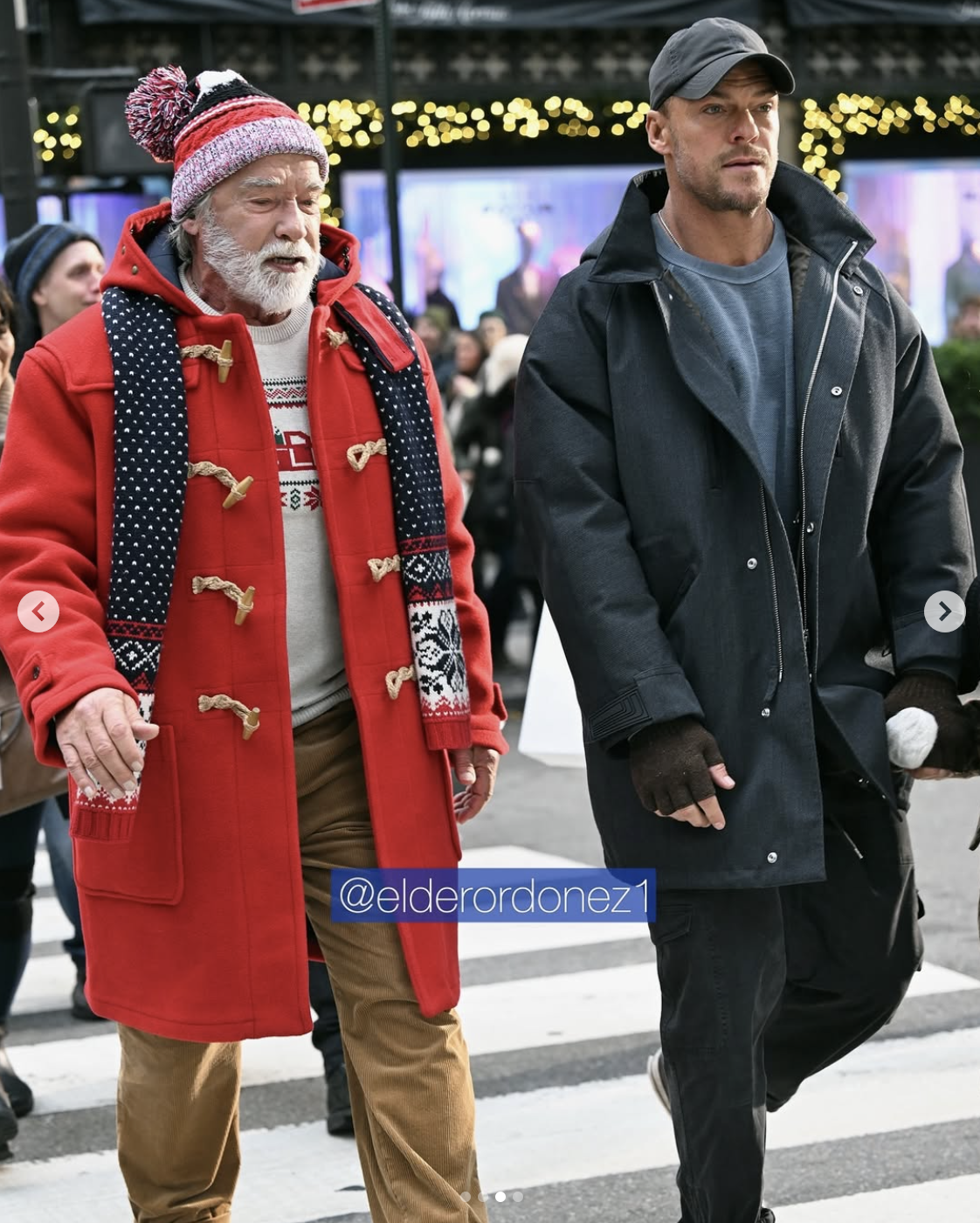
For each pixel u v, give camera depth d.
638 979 10.34
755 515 5.73
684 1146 5.92
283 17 21.31
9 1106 7.91
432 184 27.25
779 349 5.90
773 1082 6.49
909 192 29.22
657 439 5.76
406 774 5.55
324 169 5.45
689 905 5.79
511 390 20.22
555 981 10.34
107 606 5.22
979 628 5.99
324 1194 7.35
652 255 5.85
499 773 16.00
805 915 6.12
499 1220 7.04
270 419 5.40
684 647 5.73
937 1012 9.49
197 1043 5.53
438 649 5.62
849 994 6.21
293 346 5.52
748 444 5.65
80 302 10.41
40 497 5.25
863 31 27.20
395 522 5.61
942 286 29.42
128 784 4.93
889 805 5.92
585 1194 7.30
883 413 5.94
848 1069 8.70
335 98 25.41
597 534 5.75
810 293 5.89
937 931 10.88
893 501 6.14
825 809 6.02
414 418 5.68
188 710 5.30
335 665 5.57
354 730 5.61
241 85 5.43
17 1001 10.30
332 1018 7.99
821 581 5.84
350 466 5.49
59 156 23.73
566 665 6.82
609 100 27.14
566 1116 8.20
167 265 5.48
